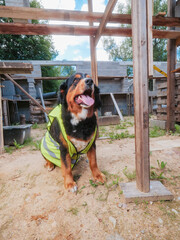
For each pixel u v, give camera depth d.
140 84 1.49
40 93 10.41
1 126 3.56
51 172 2.43
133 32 1.49
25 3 3.10
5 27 3.00
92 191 1.86
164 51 23.28
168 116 4.55
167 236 1.23
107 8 2.67
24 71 3.50
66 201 1.73
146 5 1.42
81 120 1.79
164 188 1.75
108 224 1.38
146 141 1.58
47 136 2.49
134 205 1.58
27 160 3.04
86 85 1.61
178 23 3.44
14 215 1.56
